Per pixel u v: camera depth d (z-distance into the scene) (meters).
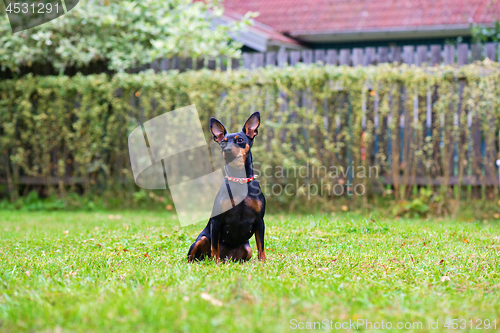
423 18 11.76
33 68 10.75
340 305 3.19
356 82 8.73
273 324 2.82
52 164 10.28
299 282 3.78
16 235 6.51
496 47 8.53
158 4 10.70
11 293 3.46
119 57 10.34
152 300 3.10
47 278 3.95
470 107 8.47
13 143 10.21
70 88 9.96
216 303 3.14
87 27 10.58
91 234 6.50
